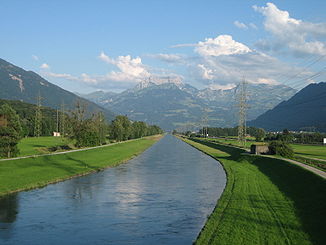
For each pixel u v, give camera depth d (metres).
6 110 59.50
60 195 35.97
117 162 70.31
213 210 28.66
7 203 32.12
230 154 92.31
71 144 109.88
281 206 28.02
